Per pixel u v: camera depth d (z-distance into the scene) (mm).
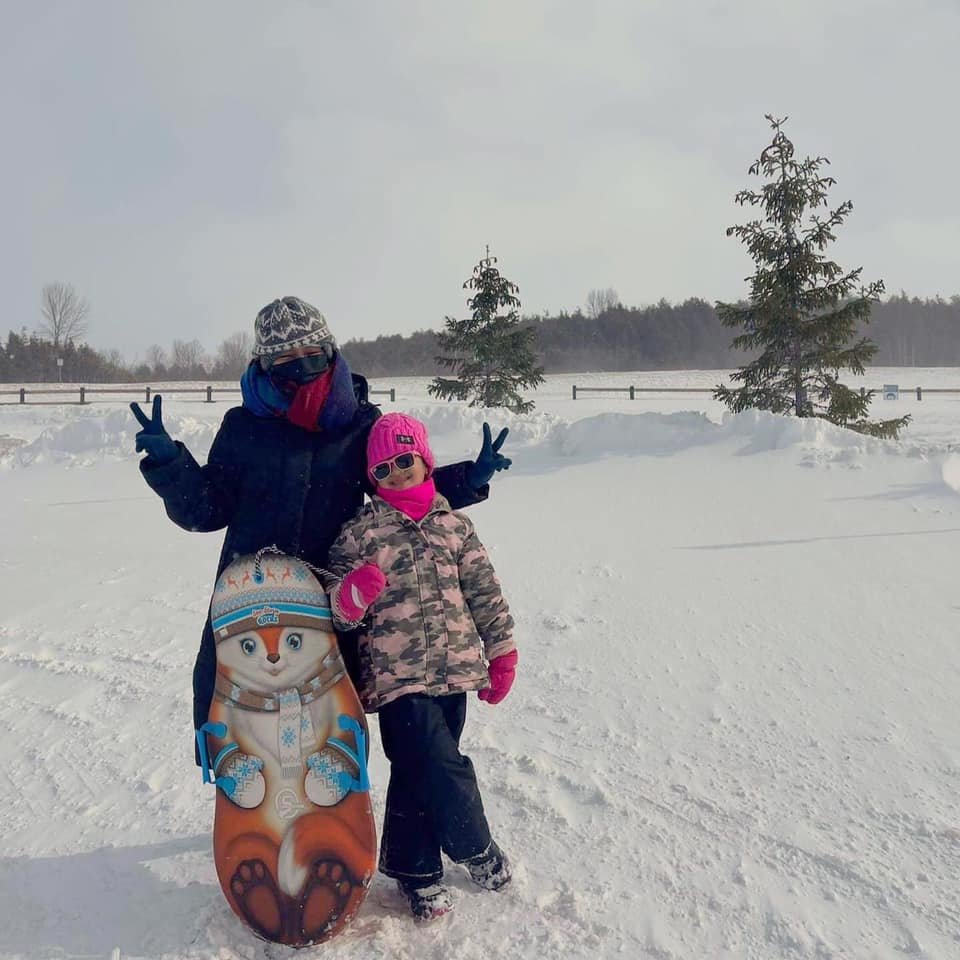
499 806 3357
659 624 5480
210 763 2590
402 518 2717
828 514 8586
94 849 3178
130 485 12766
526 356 22328
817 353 15656
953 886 2746
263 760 2543
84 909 2828
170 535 9078
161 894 2885
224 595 2600
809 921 2607
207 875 2986
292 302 2730
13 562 7977
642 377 50969
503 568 7055
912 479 9797
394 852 2709
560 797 3400
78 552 8328
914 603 5727
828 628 5301
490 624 2824
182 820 3350
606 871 2898
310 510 2750
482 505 10062
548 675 4695
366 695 2693
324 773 2557
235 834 2527
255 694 2561
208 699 2746
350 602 2553
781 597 5969
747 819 3186
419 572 2686
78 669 5020
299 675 2574
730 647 5027
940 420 24250
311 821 2539
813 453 11039
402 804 2719
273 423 2752
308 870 2525
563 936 2576
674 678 4590
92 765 3826
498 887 2709
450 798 2580
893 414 26531
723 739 3854
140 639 5559
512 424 15875
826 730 3904
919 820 3125
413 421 2801
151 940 2654
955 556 6863
